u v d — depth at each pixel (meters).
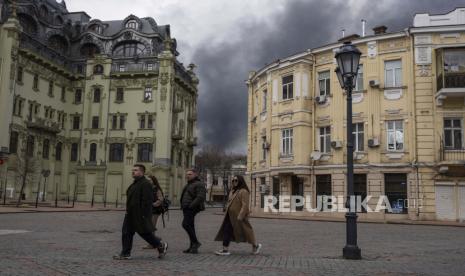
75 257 10.17
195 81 71.50
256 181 40.44
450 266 10.01
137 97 61.47
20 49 52.62
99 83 62.62
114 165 60.94
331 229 21.33
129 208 9.91
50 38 61.06
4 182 49.22
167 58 60.78
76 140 62.44
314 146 34.19
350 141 11.98
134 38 62.88
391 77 31.95
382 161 31.14
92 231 17.50
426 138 30.11
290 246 13.80
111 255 10.73
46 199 57.56
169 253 11.32
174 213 40.56
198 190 11.36
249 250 12.59
